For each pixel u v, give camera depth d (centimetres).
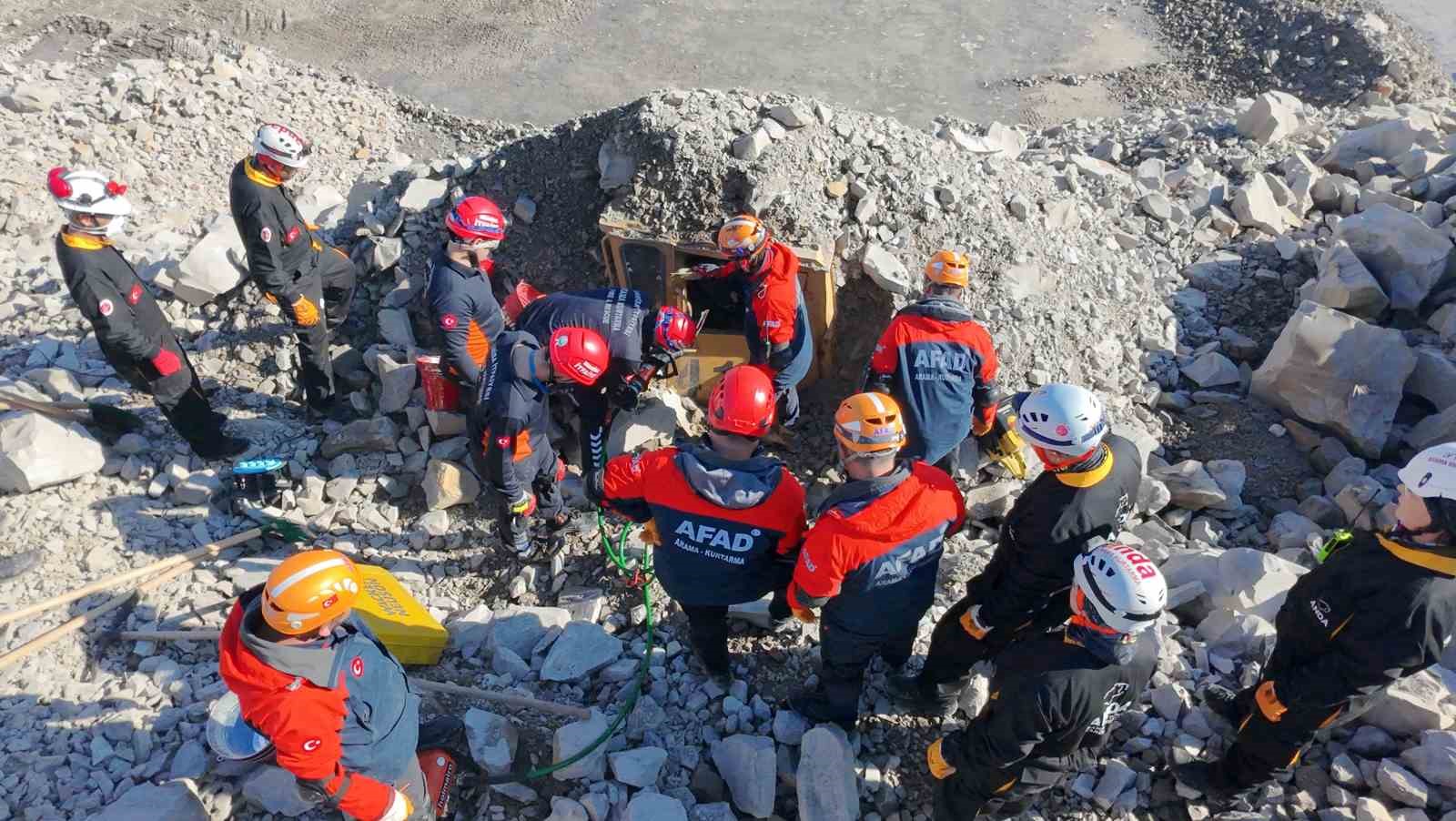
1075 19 1334
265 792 412
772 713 459
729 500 369
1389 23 1191
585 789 425
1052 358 640
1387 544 327
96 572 528
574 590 530
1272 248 764
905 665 475
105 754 437
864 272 616
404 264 685
